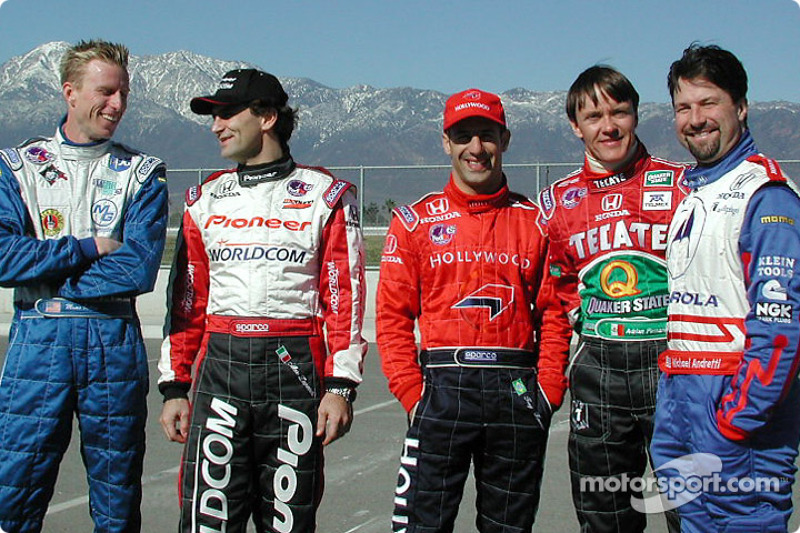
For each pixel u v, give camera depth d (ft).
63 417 10.28
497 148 10.03
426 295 10.25
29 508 10.27
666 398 9.19
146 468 17.95
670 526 9.73
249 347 10.11
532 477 10.01
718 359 8.73
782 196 8.45
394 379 10.25
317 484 10.30
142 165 10.82
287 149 10.75
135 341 10.65
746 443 8.54
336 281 10.37
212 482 10.07
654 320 9.84
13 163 10.50
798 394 8.73
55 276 10.09
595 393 10.08
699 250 8.86
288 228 10.23
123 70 10.66
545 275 10.33
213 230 10.46
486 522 10.12
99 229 10.55
